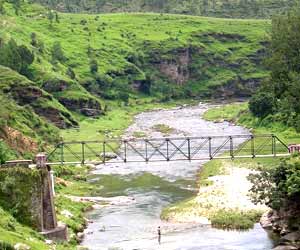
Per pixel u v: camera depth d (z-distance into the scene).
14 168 75.38
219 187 102.25
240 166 118.00
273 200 74.62
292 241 72.12
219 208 88.94
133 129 190.62
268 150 126.94
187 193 104.06
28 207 74.44
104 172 126.50
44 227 74.94
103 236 79.56
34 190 74.88
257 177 80.06
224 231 79.62
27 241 61.56
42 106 182.38
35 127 150.25
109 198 102.12
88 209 95.38
